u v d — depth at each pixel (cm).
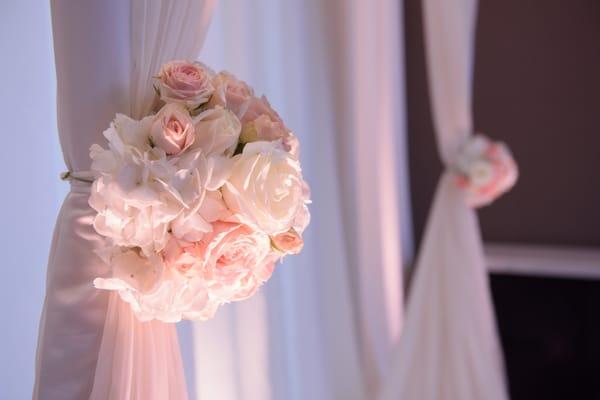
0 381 121
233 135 89
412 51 382
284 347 232
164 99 91
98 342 99
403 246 361
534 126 364
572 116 357
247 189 87
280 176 89
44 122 126
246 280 93
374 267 307
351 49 286
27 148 123
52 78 127
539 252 350
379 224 307
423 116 385
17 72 120
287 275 240
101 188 83
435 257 289
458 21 276
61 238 97
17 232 122
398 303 336
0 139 117
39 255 126
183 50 109
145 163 81
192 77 92
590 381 331
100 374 99
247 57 203
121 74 96
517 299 342
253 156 89
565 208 363
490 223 379
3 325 121
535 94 362
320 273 269
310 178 261
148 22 100
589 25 349
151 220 83
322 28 272
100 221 85
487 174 279
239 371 201
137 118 100
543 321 338
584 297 330
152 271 86
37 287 126
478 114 374
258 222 88
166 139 85
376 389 305
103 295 99
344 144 294
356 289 302
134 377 102
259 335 213
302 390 249
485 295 288
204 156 87
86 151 96
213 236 87
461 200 288
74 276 96
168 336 108
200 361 180
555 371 337
